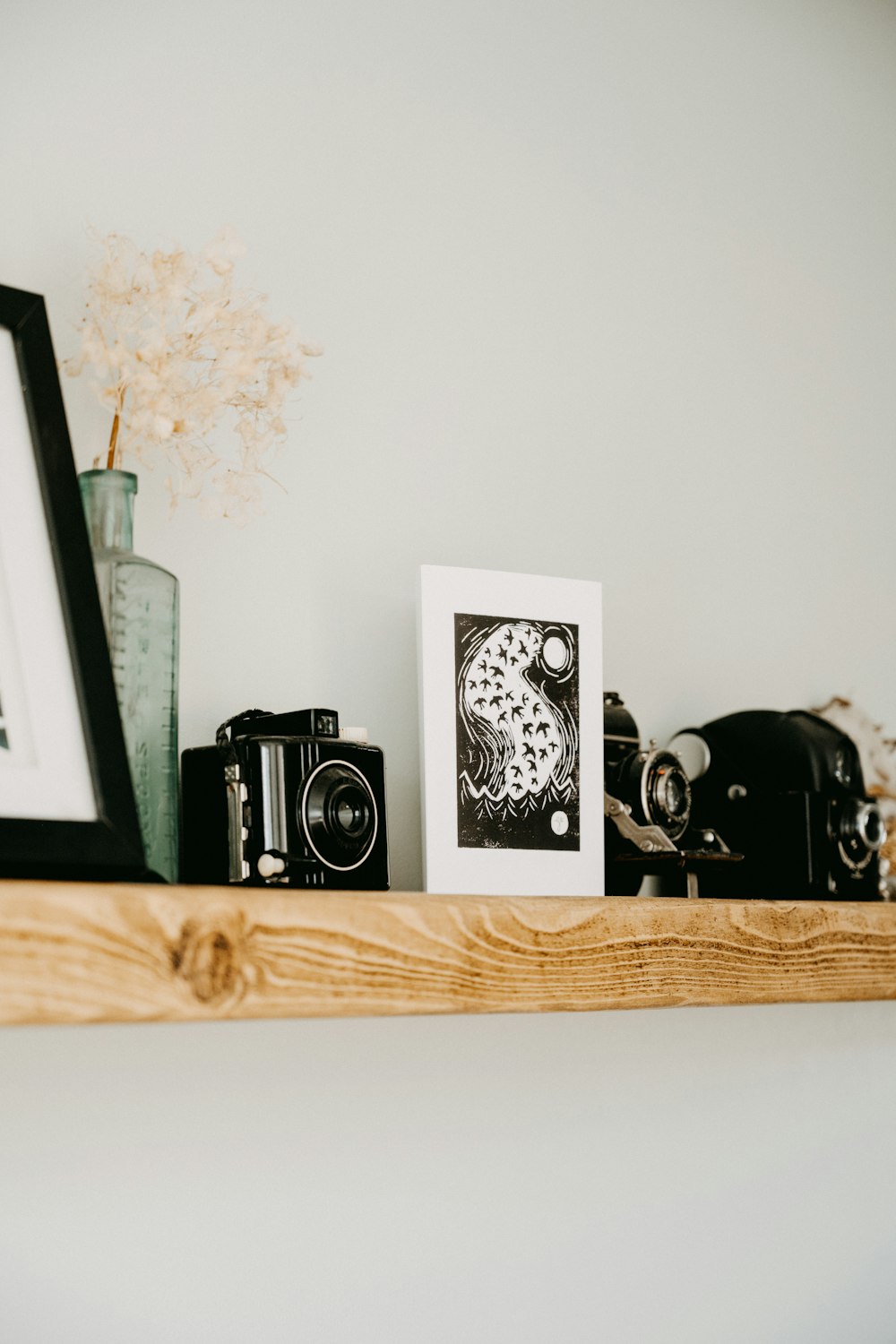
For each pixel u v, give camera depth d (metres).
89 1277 1.19
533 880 1.35
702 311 1.85
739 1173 1.64
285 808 1.15
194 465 1.26
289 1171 1.32
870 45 2.14
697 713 1.74
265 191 1.46
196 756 1.22
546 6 1.76
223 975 0.94
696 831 1.48
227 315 1.25
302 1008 0.98
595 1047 1.55
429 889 1.29
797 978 1.32
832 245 2.04
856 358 2.04
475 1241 1.42
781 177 1.99
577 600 1.45
